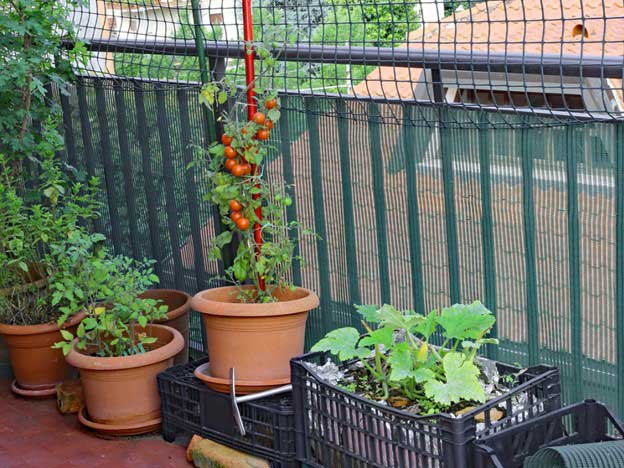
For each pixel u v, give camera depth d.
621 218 2.88
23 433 3.99
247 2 3.65
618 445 2.61
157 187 4.52
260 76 3.64
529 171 3.09
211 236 4.30
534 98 4.34
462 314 3.11
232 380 3.40
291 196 3.88
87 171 4.88
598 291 2.98
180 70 4.26
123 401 3.79
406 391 3.09
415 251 3.47
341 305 3.79
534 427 2.80
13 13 4.48
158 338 4.07
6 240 4.17
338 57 3.57
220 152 3.64
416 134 3.38
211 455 3.53
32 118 4.77
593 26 6.38
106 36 4.91
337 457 3.12
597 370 3.03
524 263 3.17
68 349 3.82
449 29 6.82
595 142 2.91
